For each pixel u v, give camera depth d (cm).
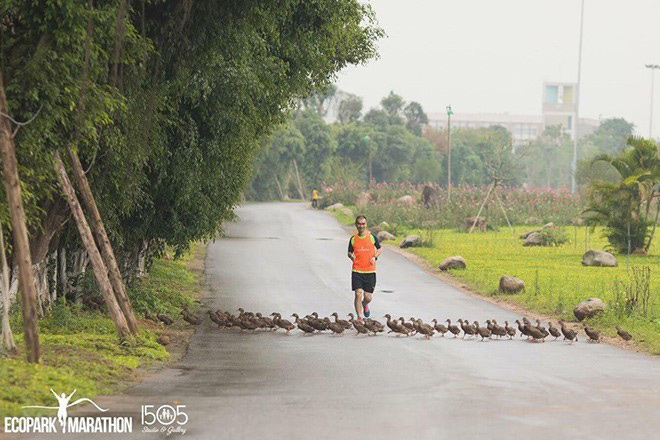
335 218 13638
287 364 3011
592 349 3509
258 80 4284
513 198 14412
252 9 3675
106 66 3044
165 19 3512
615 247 8688
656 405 2303
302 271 6744
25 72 2708
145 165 3962
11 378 2277
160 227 4556
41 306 3509
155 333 3609
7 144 2481
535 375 2836
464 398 2381
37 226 3300
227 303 4956
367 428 1970
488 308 4853
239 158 4731
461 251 8594
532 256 8150
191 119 4219
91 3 2797
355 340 3700
